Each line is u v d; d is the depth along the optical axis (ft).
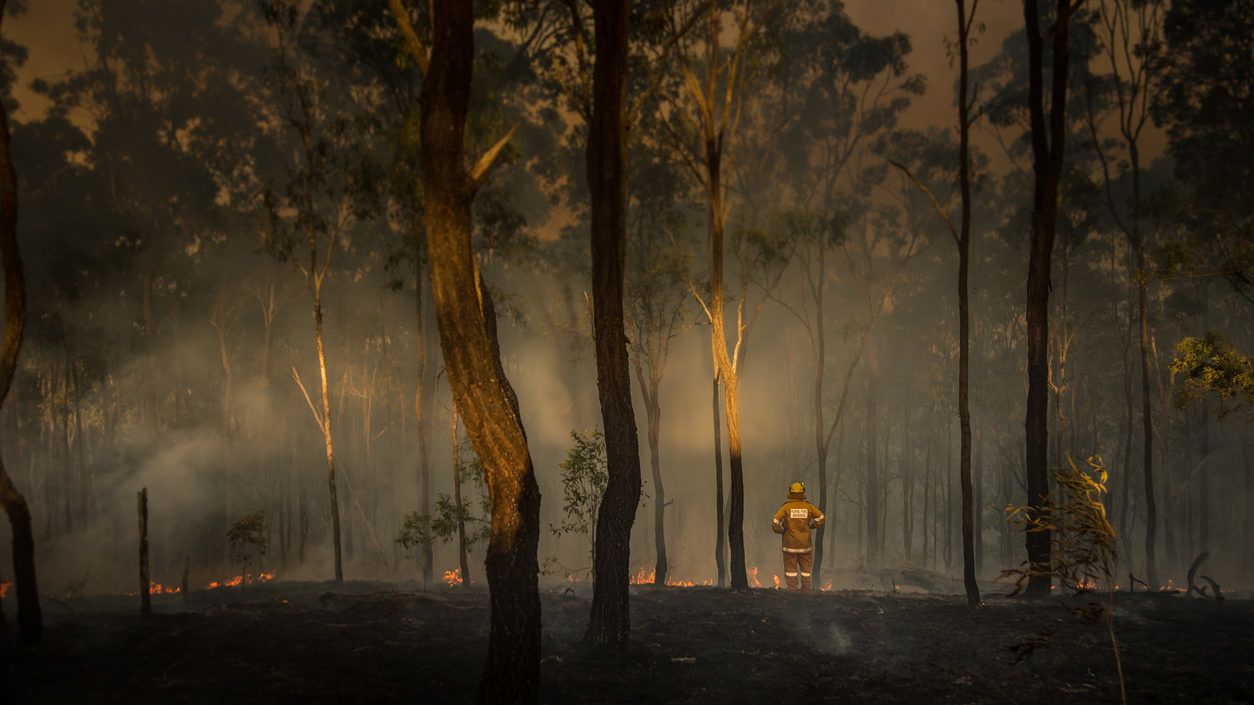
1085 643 37.65
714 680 31.17
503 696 23.34
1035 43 57.06
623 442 36.40
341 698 27.78
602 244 36.45
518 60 93.71
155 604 52.60
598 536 36.27
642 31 45.98
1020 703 28.17
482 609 45.32
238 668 31.53
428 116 23.63
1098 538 21.26
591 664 33.04
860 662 34.30
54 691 27.58
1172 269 66.64
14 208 33.53
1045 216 55.67
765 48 59.11
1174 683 30.37
